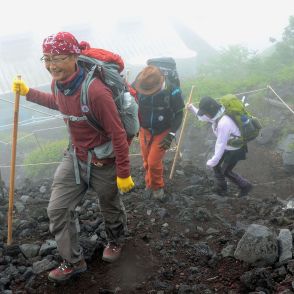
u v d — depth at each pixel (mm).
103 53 3297
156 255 4105
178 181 6910
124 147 3205
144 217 4961
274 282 3426
